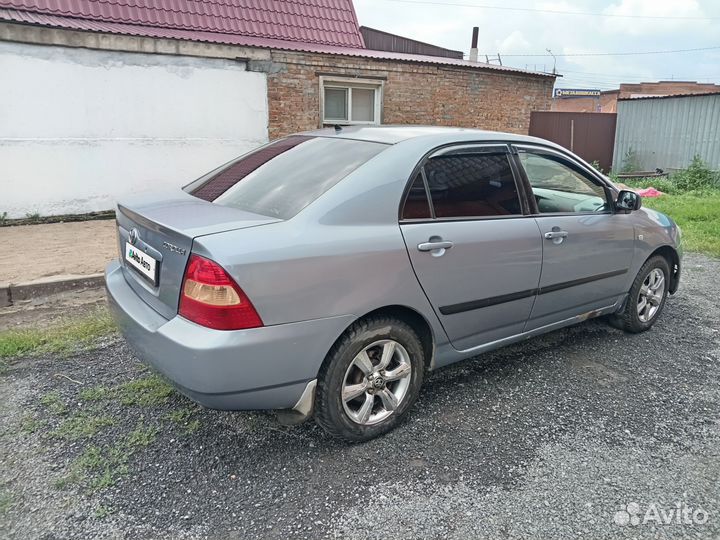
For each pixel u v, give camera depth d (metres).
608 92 49.44
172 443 2.73
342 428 2.67
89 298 4.91
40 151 7.58
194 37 8.74
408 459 2.65
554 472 2.56
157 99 8.27
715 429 2.95
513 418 3.03
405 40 15.09
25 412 2.97
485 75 11.58
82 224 7.71
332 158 2.96
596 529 2.21
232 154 9.11
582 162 3.78
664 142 14.06
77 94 7.68
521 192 3.32
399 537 2.15
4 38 7.03
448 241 2.87
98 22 8.71
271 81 9.20
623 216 3.95
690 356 3.88
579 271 3.62
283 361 2.40
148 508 2.29
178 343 2.29
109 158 8.10
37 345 3.81
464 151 3.12
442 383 3.43
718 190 12.41
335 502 2.34
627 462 2.65
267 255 2.32
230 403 2.38
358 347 2.64
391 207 2.73
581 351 3.94
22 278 5.04
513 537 2.16
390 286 2.66
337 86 10.08
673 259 4.50
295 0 11.48
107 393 3.18
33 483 2.42
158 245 2.54
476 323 3.15
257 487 2.43
